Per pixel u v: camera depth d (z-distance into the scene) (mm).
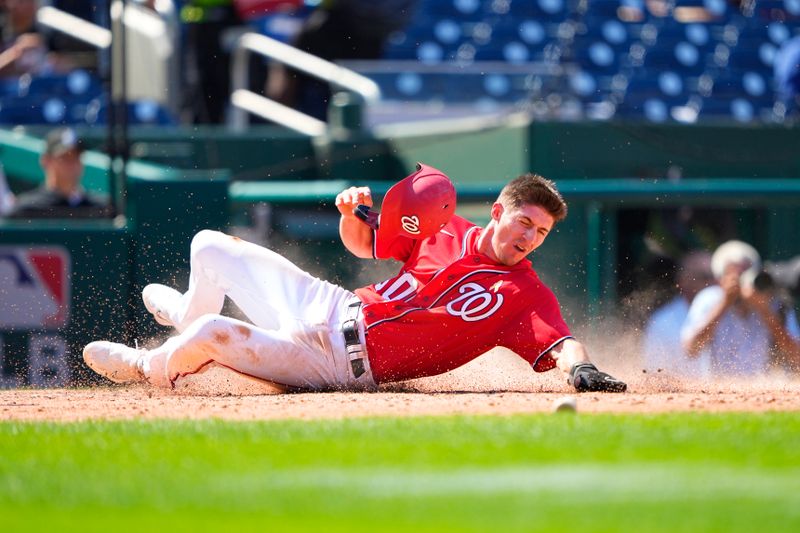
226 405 16453
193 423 14109
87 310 26484
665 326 30719
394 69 42312
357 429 13328
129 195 27594
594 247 30906
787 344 26812
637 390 19031
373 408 15750
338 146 37219
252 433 13180
